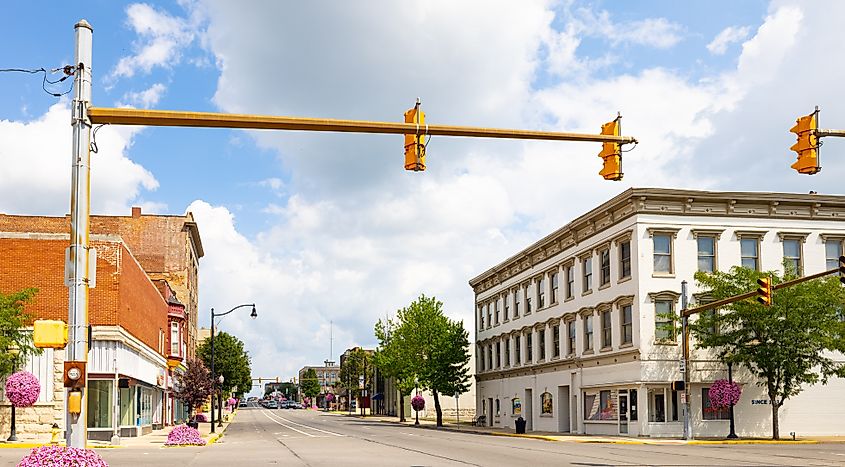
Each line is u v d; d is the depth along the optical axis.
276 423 82.75
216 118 14.68
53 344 14.30
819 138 16.28
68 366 13.96
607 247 48.69
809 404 45.25
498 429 62.38
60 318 38.75
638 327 44.19
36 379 35.78
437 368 71.00
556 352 56.38
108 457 28.36
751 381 44.66
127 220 81.81
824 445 37.97
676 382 40.78
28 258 38.97
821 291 41.09
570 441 42.12
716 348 44.47
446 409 95.25
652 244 44.81
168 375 64.75
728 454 30.30
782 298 40.75
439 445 36.81
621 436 45.81
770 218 46.03
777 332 40.88
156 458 27.83
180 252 82.06
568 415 54.88
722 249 45.34
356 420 93.06
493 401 69.75
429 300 73.50
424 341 71.94
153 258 81.44
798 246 46.25
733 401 41.84
